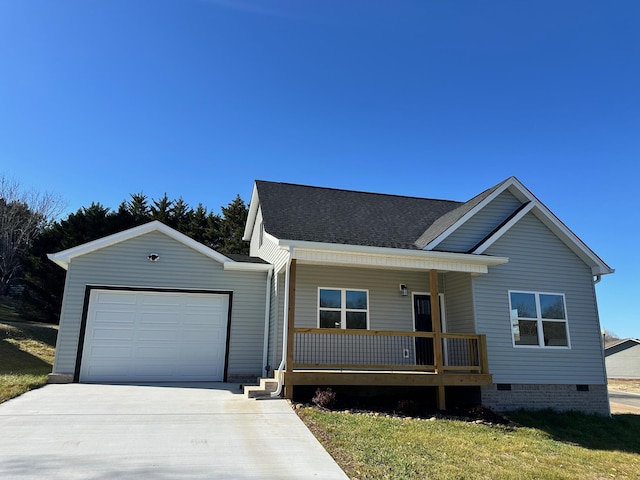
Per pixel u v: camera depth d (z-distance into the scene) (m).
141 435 6.16
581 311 12.48
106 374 11.16
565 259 12.73
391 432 7.18
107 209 29.27
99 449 5.49
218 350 12.02
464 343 11.84
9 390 8.84
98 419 6.95
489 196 12.55
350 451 5.90
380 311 12.45
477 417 9.60
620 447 8.89
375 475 5.08
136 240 11.99
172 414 7.45
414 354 12.33
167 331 11.78
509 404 11.09
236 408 8.09
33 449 5.40
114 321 11.47
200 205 34.97
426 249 11.52
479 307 11.52
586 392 11.88
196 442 5.95
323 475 4.95
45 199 31.73
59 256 11.16
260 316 12.50
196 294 12.17
